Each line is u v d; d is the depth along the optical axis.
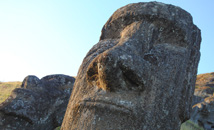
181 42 3.62
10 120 4.92
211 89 20.58
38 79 5.97
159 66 3.30
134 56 3.02
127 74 2.90
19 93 5.28
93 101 3.00
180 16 3.70
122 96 2.93
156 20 3.60
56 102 5.97
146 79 3.00
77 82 3.61
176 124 3.26
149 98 3.02
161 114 3.06
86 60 3.76
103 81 2.94
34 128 5.25
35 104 5.35
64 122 3.42
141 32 3.53
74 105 3.24
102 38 4.22
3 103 5.05
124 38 3.48
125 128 2.79
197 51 3.87
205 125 13.06
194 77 3.74
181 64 3.47
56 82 6.37
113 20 3.95
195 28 3.92
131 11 3.75
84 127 2.91
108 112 2.86
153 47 3.55
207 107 13.30
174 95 3.26
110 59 2.85
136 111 2.88
